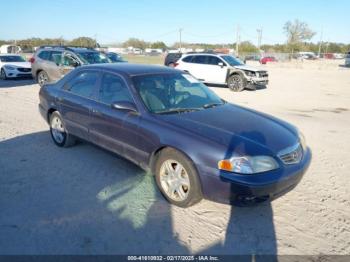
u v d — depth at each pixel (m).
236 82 14.69
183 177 3.60
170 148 3.64
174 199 3.72
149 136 3.82
